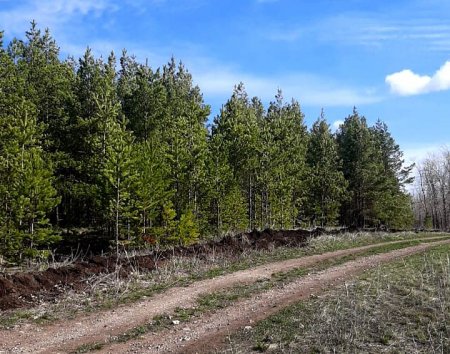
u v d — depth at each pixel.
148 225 28.97
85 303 12.12
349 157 52.69
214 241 23.80
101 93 32.75
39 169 24.22
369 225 52.91
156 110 38.41
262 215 40.09
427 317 10.23
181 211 30.98
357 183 51.28
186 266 17.80
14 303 11.75
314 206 47.28
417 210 90.00
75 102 35.81
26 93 32.38
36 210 23.41
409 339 8.93
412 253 22.06
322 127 52.78
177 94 50.12
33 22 40.97
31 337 9.34
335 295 12.59
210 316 11.12
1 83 27.30
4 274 13.31
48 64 38.00
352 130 52.81
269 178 38.00
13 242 22.45
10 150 23.72
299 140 48.75
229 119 38.50
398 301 11.62
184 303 12.34
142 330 9.88
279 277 16.08
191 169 30.45
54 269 14.59
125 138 30.34
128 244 26.83
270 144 38.53
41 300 12.28
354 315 10.18
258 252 21.88
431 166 77.25
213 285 14.64
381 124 61.12
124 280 14.80
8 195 22.95
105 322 10.49
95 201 26.66
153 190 26.75
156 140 35.19
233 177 35.72
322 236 27.95
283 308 11.54
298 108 56.66
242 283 15.04
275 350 8.46
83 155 34.50
